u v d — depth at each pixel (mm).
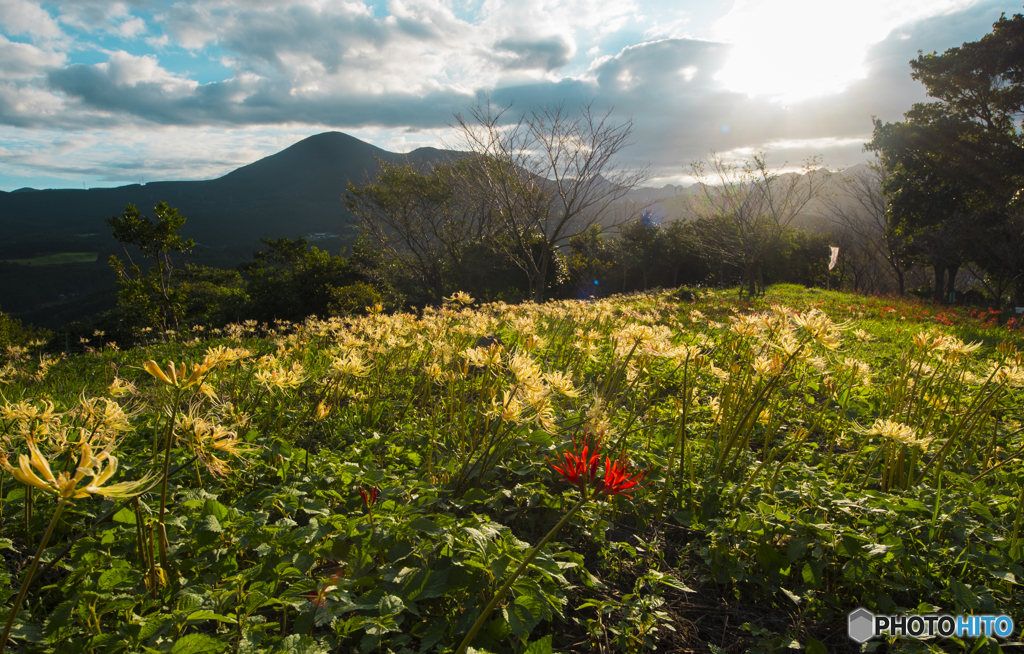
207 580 2051
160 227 23234
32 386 5914
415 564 2207
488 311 10688
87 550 2211
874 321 12250
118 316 20875
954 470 3629
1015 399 5113
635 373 4074
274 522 2545
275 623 1796
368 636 1772
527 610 1890
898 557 2350
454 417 4090
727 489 3051
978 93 28766
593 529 2812
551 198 23750
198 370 1878
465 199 31422
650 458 3320
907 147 31062
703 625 2332
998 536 2549
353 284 26078
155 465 2857
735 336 4199
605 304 9398
